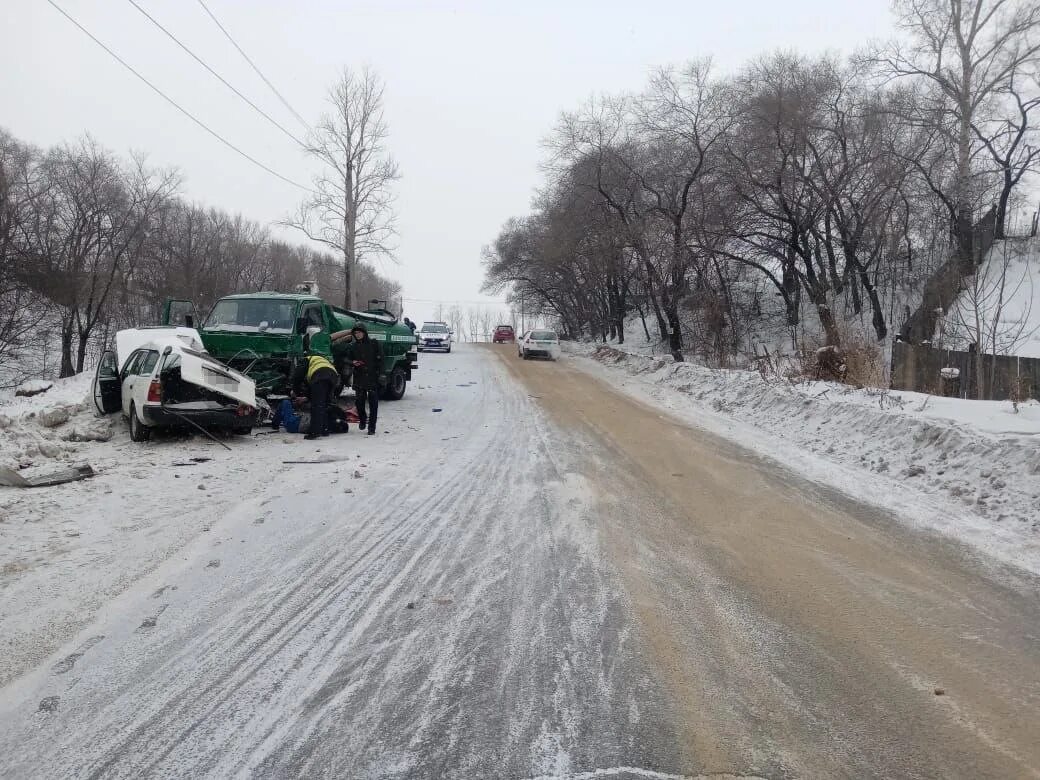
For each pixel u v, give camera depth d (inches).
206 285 2062.0
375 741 133.3
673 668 162.7
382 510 295.1
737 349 1126.4
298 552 239.8
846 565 235.8
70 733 134.6
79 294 1489.9
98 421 474.9
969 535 270.4
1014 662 168.2
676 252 1152.2
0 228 1259.8
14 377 1462.8
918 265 1176.2
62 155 1583.4
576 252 1536.7
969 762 128.6
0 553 231.6
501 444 465.1
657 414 644.7
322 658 165.6
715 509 306.7
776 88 1090.7
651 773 124.3
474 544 251.1
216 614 189.0
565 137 1305.4
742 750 131.3
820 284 1152.2
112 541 246.8
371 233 1747.0
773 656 169.3
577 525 276.4
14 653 166.1
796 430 520.4
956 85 1127.0
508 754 129.5
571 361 1446.9
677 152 1248.8
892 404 495.8
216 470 366.3
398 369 735.1
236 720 139.6
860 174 1136.8
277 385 535.2
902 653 171.9
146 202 1633.9
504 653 169.0
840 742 134.4
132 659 163.8
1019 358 629.9
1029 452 319.9
